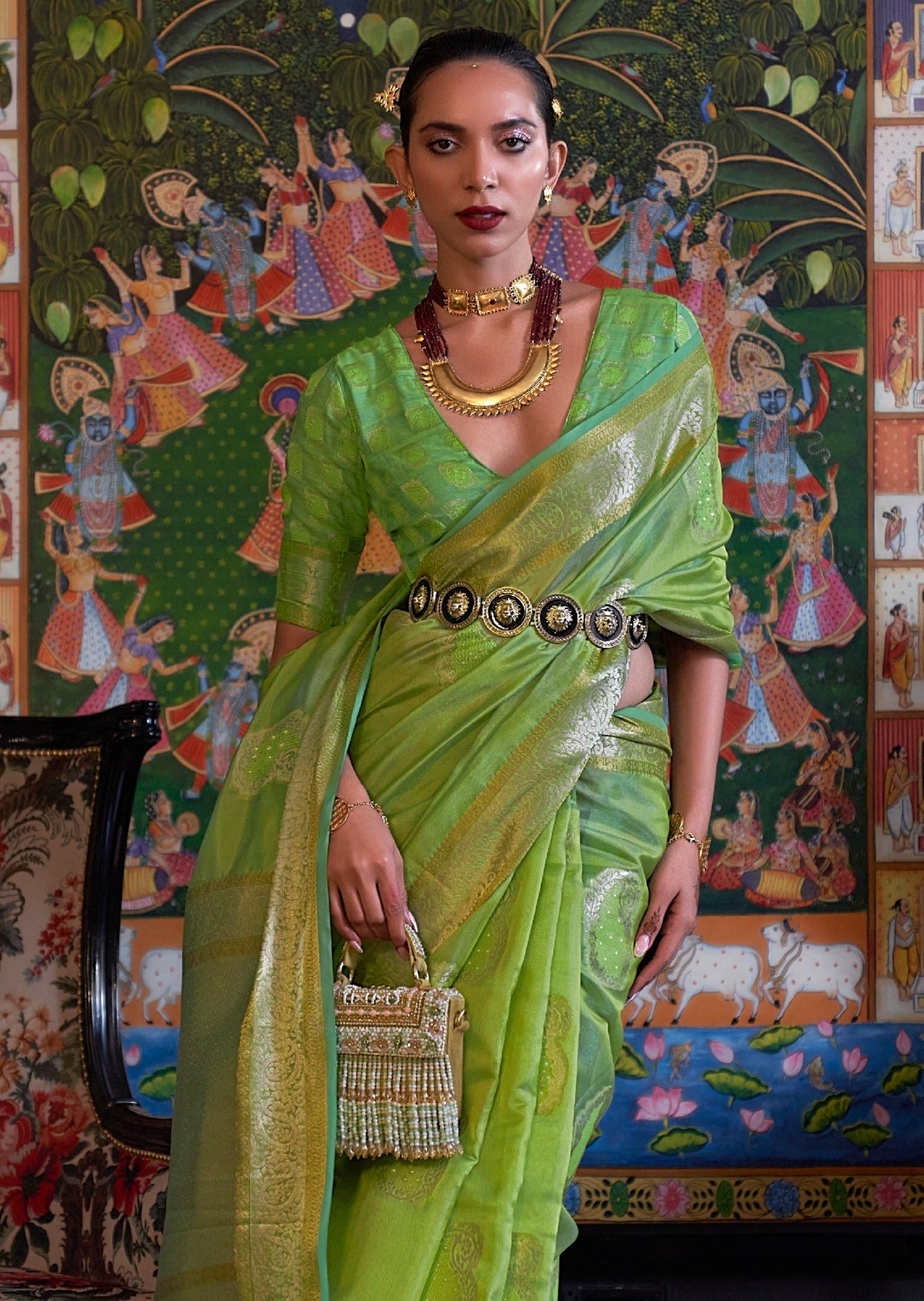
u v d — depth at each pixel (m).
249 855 1.68
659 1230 3.88
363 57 4.11
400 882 1.60
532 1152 1.52
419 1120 1.53
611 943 1.63
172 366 4.11
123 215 4.13
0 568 4.10
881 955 3.96
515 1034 1.54
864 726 4.02
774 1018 3.94
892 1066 3.93
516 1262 1.48
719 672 1.83
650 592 1.69
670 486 1.71
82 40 4.15
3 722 2.60
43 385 4.12
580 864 1.62
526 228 1.75
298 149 4.11
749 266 4.08
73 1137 2.35
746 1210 3.88
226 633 4.07
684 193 4.09
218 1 4.12
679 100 4.10
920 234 4.08
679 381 1.72
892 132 4.08
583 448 1.64
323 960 1.58
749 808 4.00
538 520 1.63
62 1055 2.40
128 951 4.00
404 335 1.79
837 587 4.04
